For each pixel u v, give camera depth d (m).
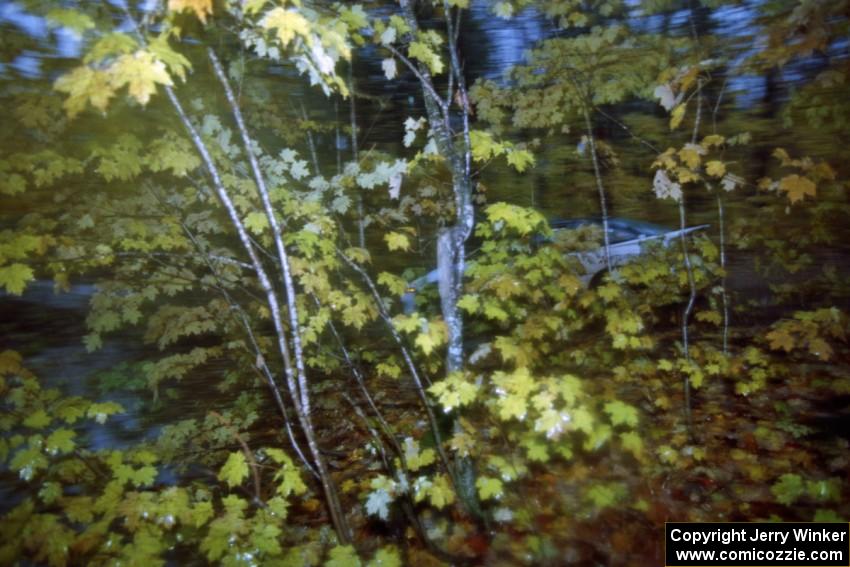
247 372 5.21
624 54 4.68
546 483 3.44
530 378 2.97
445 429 3.79
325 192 4.45
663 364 3.94
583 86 4.94
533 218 3.14
